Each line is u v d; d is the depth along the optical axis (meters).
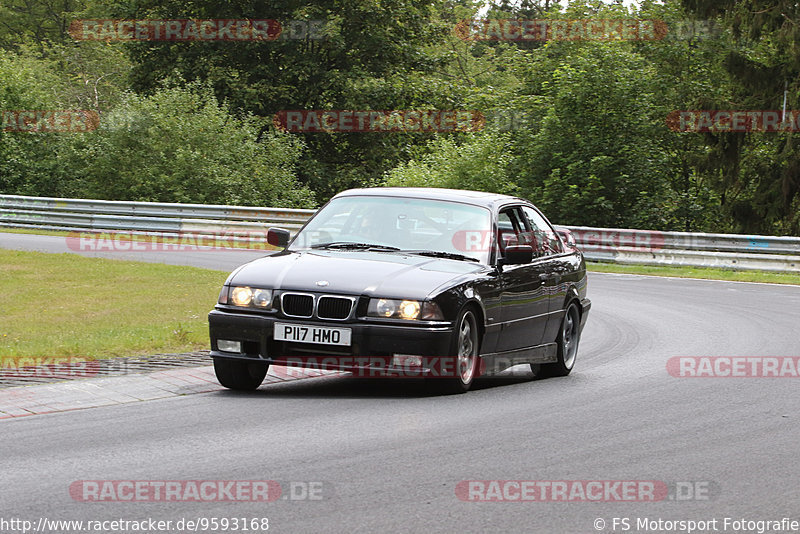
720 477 13.88
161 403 18.72
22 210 70.75
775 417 18.36
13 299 34.03
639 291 45.66
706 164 83.69
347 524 11.33
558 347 23.97
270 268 20.03
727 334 31.58
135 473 13.49
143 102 83.00
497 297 20.92
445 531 11.17
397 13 106.06
